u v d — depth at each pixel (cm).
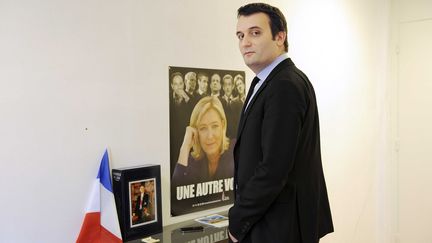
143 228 187
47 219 163
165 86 204
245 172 141
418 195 379
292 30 285
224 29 235
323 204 155
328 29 321
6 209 152
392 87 393
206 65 225
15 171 154
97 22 177
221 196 234
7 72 152
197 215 222
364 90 374
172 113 208
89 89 175
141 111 194
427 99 371
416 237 382
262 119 139
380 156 394
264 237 137
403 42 386
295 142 131
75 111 170
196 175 220
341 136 344
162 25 202
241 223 138
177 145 211
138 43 192
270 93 135
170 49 206
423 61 373
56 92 164
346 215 355
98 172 178
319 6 311
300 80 139
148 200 189
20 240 156
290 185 138
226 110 236
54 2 163
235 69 242
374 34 388
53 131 164
